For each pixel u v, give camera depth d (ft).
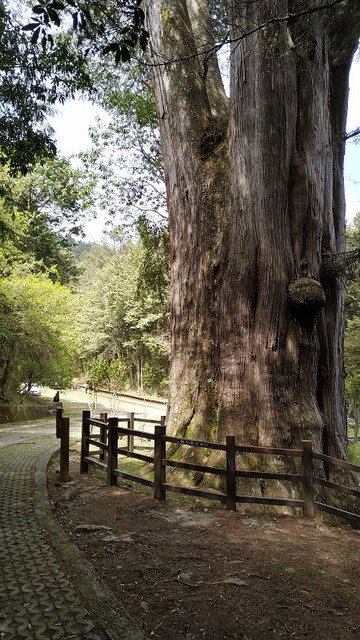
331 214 27.12
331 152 27.12
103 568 13.71
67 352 77.66
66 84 28.40
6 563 13.84
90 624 10.52
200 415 24.34
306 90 25.53
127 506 20.04
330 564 14.64
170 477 23.53
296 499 20.89
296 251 24.18
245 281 23.73
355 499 22.65
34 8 11.01
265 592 12.50
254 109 23.80
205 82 28.50
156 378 121.60
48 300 69.41
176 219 27.48
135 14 12.10
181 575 13.29
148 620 10.98
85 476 26.21
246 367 23.41
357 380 71.87
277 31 20.66
